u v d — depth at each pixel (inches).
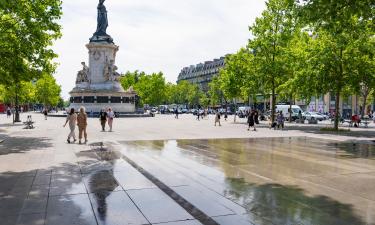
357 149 728.3
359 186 393.4
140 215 286.0
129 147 738.8
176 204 317.1
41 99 4527.6
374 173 468.4
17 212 293.3
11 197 338.6
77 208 304.2
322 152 678.5
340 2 674.8
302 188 383.2
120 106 2635.3
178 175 446.3
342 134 1166.3
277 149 721.6
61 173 453.1
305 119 2445.9
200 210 300.8
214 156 615.2
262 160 574.6
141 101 4731.8
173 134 1103.0
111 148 719.1
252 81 1756.9
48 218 278.4
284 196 349.4
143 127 1464.1
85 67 2677.2
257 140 920.3
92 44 2571.4
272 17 1699.1
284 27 1689.2
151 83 4702.3
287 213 295.6
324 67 1286.9
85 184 391.5
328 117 2829.7
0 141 813.9
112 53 2657.5
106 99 2576.3
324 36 1290.6
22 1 831.7
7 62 863.7
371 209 308.8
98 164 522.6
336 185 398.0
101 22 2640.3
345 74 1302.9
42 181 406.3
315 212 299.0
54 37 976.3
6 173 452.4
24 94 2229.3
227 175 450.0
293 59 1615.4
